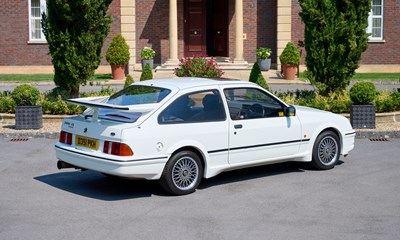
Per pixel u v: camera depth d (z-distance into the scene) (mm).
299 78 25719
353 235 6961
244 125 9359
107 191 9008
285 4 28562
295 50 25875
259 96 9727
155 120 8523
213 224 7391
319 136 10297
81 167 8773
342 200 8477
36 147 12430
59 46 15695
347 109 15172
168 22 29172
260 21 29344
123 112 8820
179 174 8727
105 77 27125
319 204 8273
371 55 29469
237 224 7391
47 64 28984
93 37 15742
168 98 8789
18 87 14234
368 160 11195
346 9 15438
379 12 29328
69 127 9094
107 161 8320
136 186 9312
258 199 8547
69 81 15945
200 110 9008
